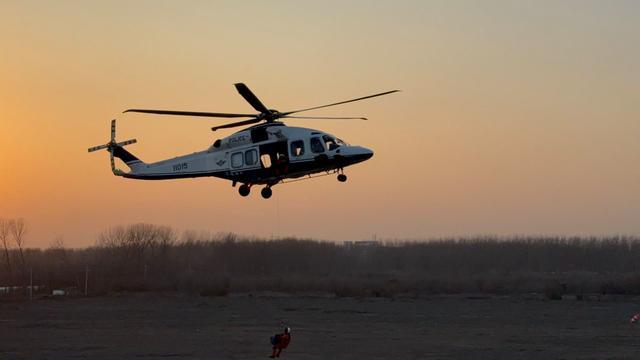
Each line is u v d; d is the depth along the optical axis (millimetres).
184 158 43469
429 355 40281
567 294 82938
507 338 47344
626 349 42531
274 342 39281
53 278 92750
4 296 78750
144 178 44125
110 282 89438
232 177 42094
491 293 86125
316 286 94188
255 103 41594
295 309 67438
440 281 98250
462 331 51094
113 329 52438
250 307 69500
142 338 47469
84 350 42188
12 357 39656
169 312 64750
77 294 83125
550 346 43719
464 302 73688
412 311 65125
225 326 54500
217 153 42562
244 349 42562
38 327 53594
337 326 54375
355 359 38938
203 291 85188
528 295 82625
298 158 41312
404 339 46875
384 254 132625
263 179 41844
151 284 89062
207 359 38812
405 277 106812
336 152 41375
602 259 135000
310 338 47344
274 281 95750
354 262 129750
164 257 111562
